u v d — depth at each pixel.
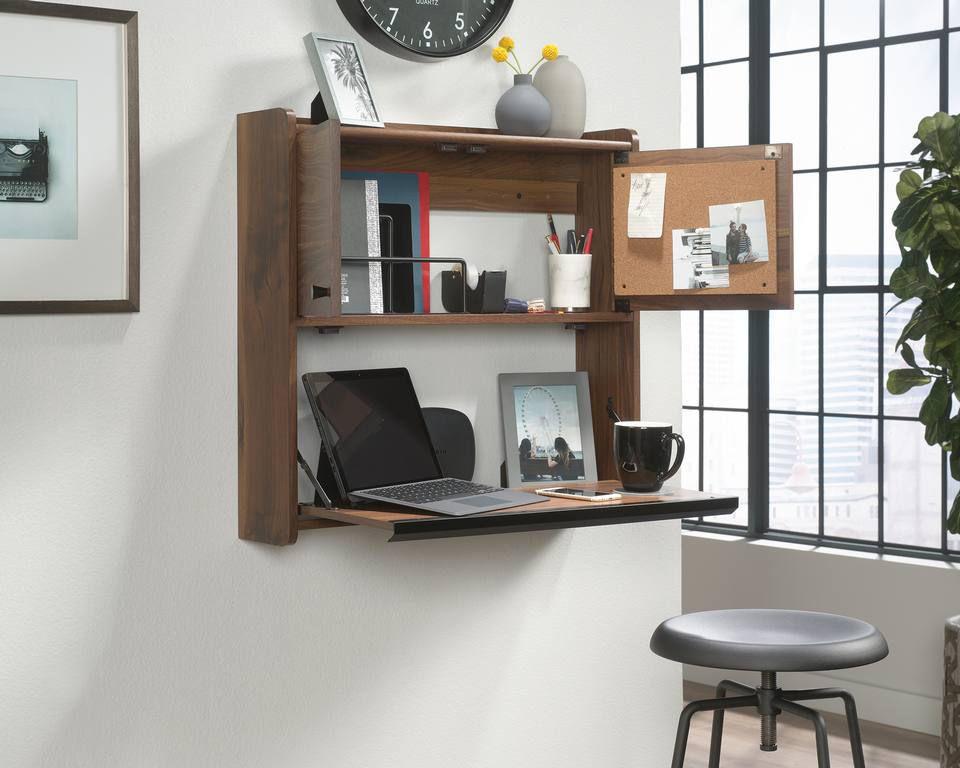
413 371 2.38
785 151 2.35
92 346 2.04
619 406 2.47
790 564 3.87
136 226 2.05
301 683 2.27
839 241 3.87
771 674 2.04
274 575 2.23
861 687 3.74
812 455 3.95
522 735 2.54
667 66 2.68
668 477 2.30
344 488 2.13
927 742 3.52
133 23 2.04
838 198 3.86
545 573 2.56
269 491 2.12
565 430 2.47
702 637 2.00
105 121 2.02
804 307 3.94
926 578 3.59
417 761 2.41
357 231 2.17
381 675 2.36
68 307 1.99
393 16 2.27
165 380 2.11
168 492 2.12
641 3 2.64
